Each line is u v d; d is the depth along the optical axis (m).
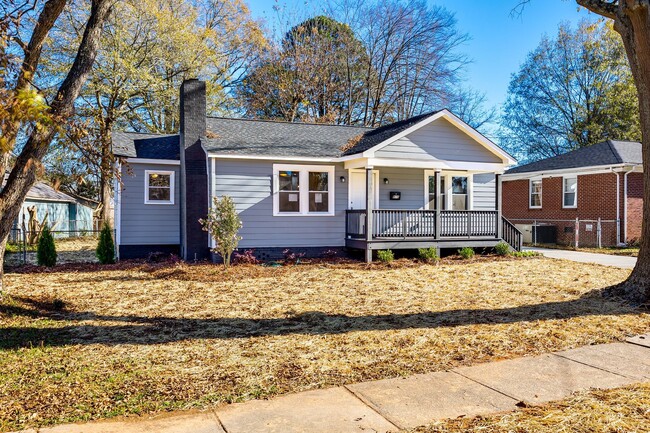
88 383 4.62
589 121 34.31
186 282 10.93
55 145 23.31
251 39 31.72
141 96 26.47
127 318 7.48
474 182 17.42
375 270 12.76
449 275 11.95
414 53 32.12
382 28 32.16
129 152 16.39
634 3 7.79
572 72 35.28
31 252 18.89
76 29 23.23
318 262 14.13
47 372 4.94
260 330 6.73
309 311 7.91
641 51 8.07
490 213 15.98
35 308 8.01
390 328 6.76
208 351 5.72
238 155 13.88
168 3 27.27
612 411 3.81
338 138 17.06
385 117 33.31
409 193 16.42
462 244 15.46
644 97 8.45
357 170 15.78
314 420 3.77
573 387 4.46
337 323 7.09
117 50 24.08
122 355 5.56
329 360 5.35
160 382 4.66
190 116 15.13
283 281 11.05
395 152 14.38
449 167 15.09
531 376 4.78
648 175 8.52
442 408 3.99
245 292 9.70
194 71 27.41
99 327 6.91
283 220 14.80
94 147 8.05
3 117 3.69
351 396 4.29
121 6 23.45
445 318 7.36
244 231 14.38
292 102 32.31
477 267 13.36
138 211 16.34
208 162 14.10
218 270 12.25
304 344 5.99
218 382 4.65
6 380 4.69
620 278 11.34
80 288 10.18
